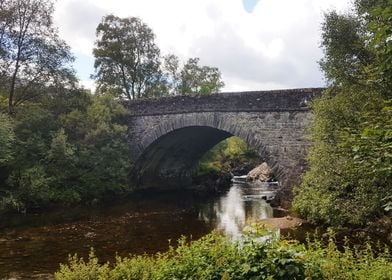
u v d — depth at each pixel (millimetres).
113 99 28594
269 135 22406
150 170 31781
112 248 13812
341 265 5766
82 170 24422
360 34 15344
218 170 39656
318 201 15039
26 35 24172
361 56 15352
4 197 18953
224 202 27109
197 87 49250
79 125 25312
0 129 19141
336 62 15656
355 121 13734
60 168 23094
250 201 27594
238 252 6387
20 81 24672
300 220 17359
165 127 26562
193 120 25297
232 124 23625
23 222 18062
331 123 14516
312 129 17375
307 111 21422
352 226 13242
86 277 7090
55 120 24594
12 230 16469
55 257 12383
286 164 21844
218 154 50500
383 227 11844
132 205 24625
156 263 7461
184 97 25672
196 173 37906
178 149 32438
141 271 7070
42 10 24500
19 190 20141
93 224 18453
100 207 23094
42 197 20766
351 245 11773
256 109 22844
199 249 6754
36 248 13562
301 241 13523
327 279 5496
